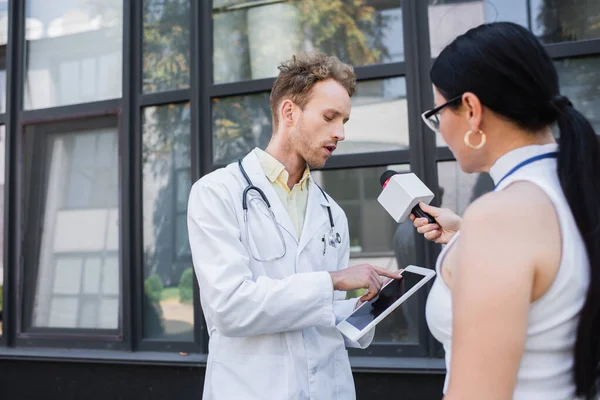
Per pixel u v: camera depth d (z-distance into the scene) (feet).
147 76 8.80
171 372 7.77
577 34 7.00
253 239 3.87
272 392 3.67
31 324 9.05
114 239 8.79
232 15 8.48
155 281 8.45
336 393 4.01
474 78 2.18
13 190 9.30
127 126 8.63
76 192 9.09
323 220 4.33
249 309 3.42
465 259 1.94
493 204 2.00
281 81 4.15
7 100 9.39
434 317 2.35
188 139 8.50
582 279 1.97
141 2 8.93
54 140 9.28
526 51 2.12
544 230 1.96
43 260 9.12
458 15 7.40
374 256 7.57
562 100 2.15
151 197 8.59
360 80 7.73
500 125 2.25
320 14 8.11
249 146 8.19
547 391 2.04
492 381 1.79
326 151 4.06
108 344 8.45
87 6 9.24
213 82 8.45
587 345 1.97
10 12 9.50
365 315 3.59
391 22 7.75
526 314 1.84
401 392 6.90
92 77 9.11
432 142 7.32
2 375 8.61
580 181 2.02
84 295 8.85
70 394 8.23
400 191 3.81
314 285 3.50
